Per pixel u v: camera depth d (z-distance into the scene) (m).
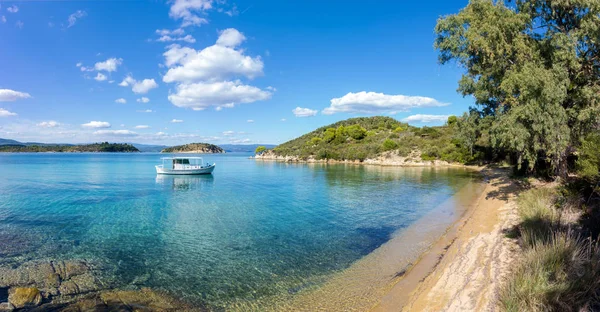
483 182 35.25
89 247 14.06
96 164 86.06
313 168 68.38
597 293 6.25
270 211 22.20
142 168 70.62
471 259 10.27
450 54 19.75
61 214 21.52
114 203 26.09
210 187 37.28
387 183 37.88
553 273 7.03
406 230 16.22
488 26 17.48
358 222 18.47
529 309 6.19
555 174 22.70
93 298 9.08
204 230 17.02
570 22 17.81
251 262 12.12
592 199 12.88
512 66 17.91
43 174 53.28
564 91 16.20
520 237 11.59
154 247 14.05
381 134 105.06
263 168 71.06
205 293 9.48
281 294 9.33
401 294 8.66
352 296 8.90
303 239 15.15
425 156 70.56
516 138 15.84
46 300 8.89
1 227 17.78
